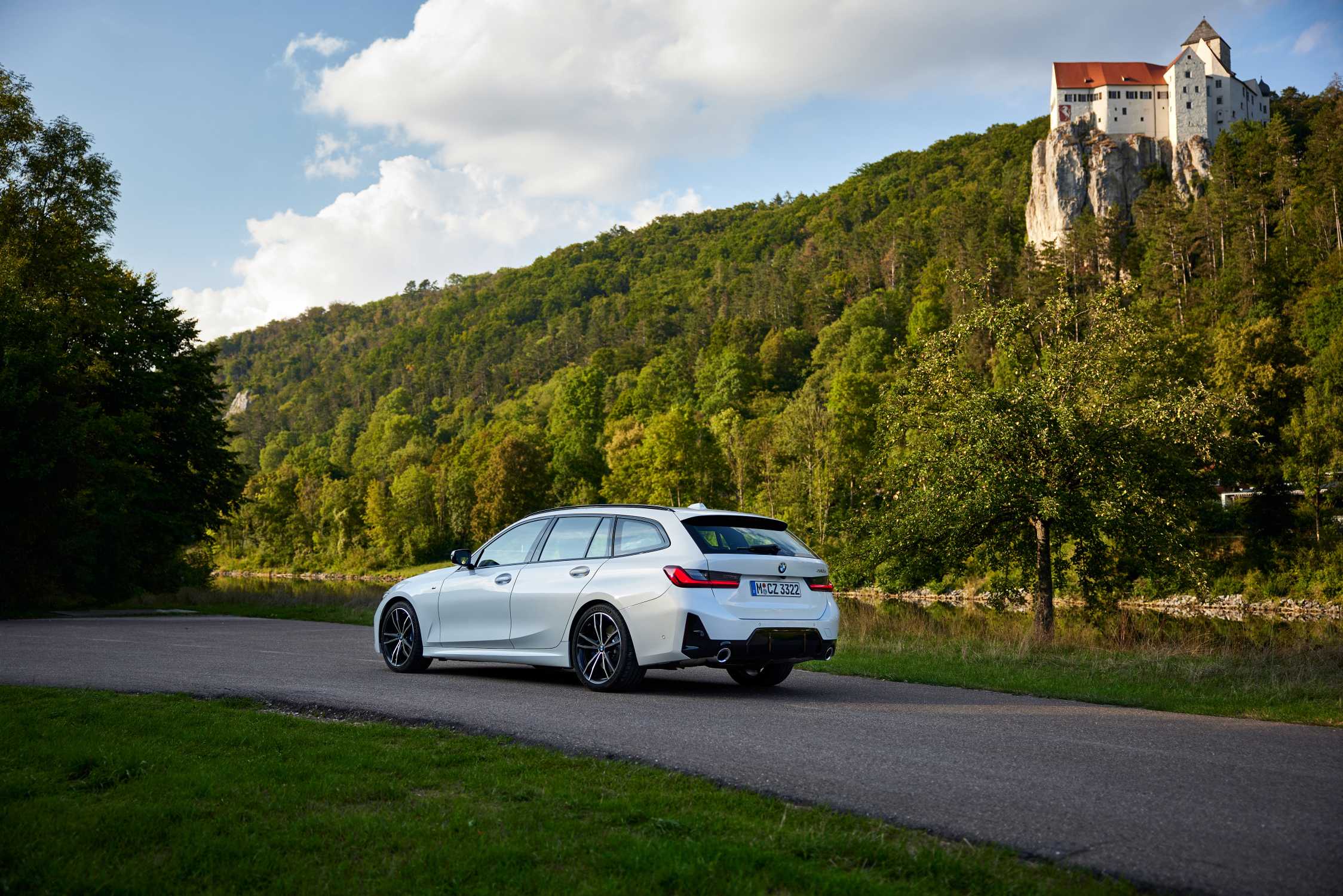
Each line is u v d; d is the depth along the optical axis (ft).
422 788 16.69
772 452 276.41
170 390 113.09
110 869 12.34
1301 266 349.00
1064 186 546.26
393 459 510.99
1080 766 18.58
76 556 90.53
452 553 34.22
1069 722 24.09
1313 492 163.63
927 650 46.37
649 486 284.82
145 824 14.11
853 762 18.89
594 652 29.86
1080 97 558.56
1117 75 553.23
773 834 13.69
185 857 12.68
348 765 18.04
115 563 96.48
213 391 118.73
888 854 12.81
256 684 29.81
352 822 14.17
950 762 18.93
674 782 17.06
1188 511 81.15
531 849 12.91
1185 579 78.38
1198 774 17.94
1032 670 38.09
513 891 11.57
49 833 13.69
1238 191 430.61
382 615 35.32
